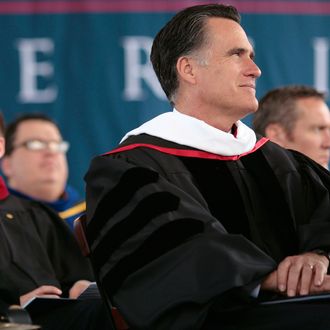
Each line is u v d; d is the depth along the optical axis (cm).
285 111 1634
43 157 1970
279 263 1226
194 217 1178
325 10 2430
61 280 1648
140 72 2372
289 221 1283
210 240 1145
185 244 1151
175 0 2372
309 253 1206
